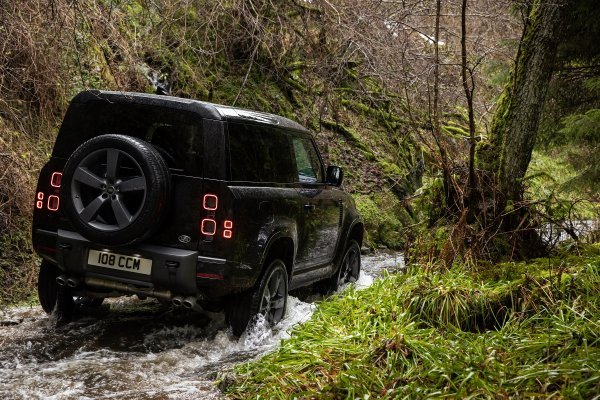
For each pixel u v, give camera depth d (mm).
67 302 5738
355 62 12211
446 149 7277
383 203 13141
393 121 14977
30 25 7855
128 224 4730
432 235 6668
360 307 5371
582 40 8133
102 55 9773
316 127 13891
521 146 6730
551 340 4086
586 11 7602
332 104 13820
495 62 9758
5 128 7820
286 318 6012
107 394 4051
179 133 5062
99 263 5023
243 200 5059
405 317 4930
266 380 4055
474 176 6582
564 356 3869
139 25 10875
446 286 5164
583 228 7445
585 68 8766
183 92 11266
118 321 5906
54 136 8648
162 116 5129
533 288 4957
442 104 12781
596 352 3762
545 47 6621
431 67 8383
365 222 12156
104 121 5258
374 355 4195
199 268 4875
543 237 7016
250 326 5297
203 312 5328
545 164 16688
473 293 5062
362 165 13953
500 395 3422
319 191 6730
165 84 10805
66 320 5789
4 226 7141
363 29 11102
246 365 4379
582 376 3471
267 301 5535
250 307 5281
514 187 6750
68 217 4891
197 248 4895
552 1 6406
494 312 4949
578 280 4910
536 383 3541
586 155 9141
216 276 4871
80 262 5051
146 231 4758
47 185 5273
